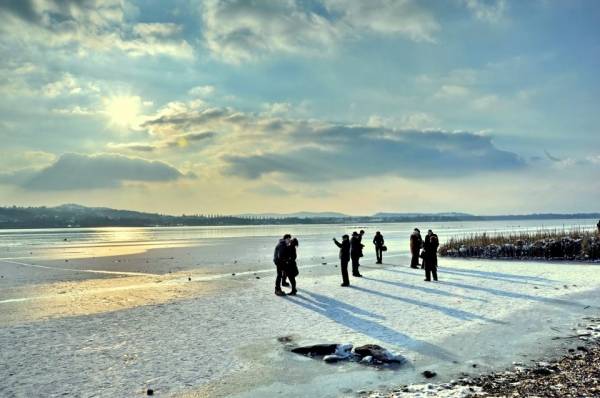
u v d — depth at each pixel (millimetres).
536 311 14039
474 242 36938
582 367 8547
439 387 7738
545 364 8883
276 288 18172
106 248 59688
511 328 11922
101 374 8859
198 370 9055
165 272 28328
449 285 19812
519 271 25062
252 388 8078
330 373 8789
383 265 29891
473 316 13406
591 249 30766
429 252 21281
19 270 30547
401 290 18578
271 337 11477
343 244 20031
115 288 21156
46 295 19250
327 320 13203
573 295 16891
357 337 11219
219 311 14984
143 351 10406
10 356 10102
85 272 28969
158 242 77500
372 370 8914
